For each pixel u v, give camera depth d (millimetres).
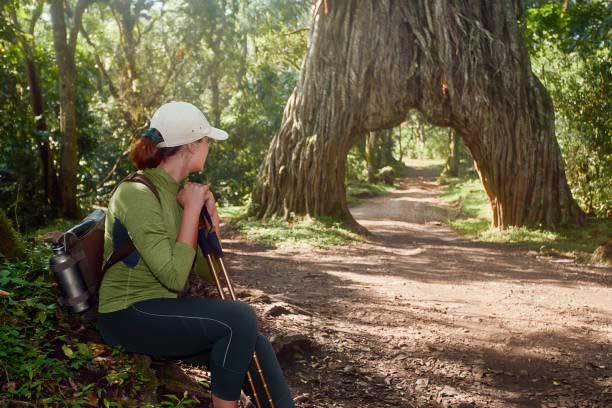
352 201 28953
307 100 15039
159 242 2242
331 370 4133
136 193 2297
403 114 15078
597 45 15555
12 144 14898
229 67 24719
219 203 23391
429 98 14742
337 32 14867
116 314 2348
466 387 4098
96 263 2508
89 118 17828
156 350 2377
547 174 14953
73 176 15289
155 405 2723
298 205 14961
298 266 9477
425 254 11742
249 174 24453
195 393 3035
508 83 14727
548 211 14859
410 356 4648
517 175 14883
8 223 3812
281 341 4234
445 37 14555
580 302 7180
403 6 14742
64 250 2461
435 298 7180
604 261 10578
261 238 12812
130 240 2330
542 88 15195
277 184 15195
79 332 3135
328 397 3701
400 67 14688
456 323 5875
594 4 16672
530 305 6934
